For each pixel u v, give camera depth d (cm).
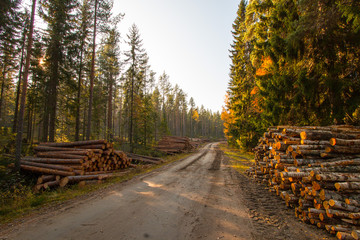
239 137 2430
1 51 1850
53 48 1617
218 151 2880
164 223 393
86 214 441
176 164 1454
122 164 1125
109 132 2270
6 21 1368
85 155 859
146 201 542
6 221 403
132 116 2623
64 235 338
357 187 355
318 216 392
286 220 425
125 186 734
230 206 513
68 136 2781
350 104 681
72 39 1678
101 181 819
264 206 518
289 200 486
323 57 730
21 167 889
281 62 928
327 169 429
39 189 734
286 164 568
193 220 413
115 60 2448
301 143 529
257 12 1066
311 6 699
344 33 663
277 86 960
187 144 2730
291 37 755
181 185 756
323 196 373
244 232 362
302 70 793
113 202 532
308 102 822
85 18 1680
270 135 742
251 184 790
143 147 2452
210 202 545
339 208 346
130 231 355
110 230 359
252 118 1858
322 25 673
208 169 1203
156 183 788
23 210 472
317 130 546
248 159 1783
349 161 427
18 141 888
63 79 1736
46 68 1731
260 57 1116
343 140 450
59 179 782
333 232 348
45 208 486
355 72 702
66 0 1560
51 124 1655
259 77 1091
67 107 1808
